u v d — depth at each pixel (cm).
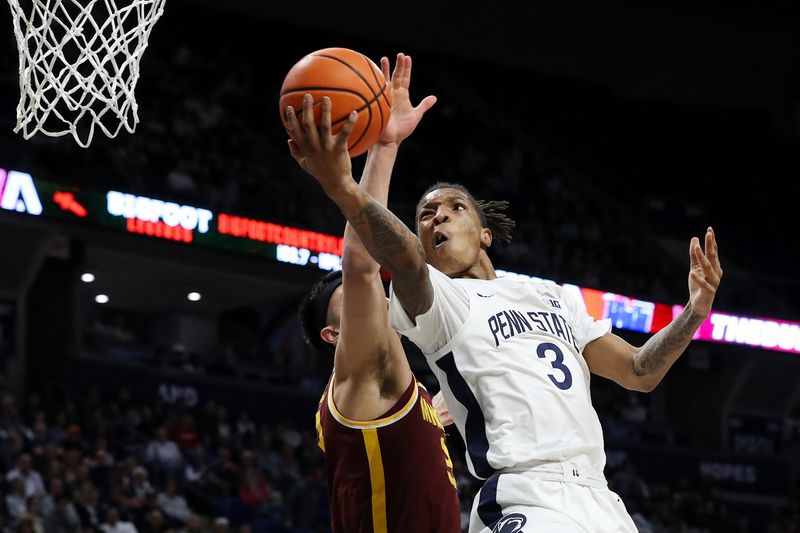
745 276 2462
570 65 2661
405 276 348
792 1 2600
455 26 2544
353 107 325
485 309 393
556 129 2736
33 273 1823
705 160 2775
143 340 2253
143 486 1448
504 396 379
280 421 1941
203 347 2239
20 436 1449
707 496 2136
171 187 1939
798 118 2762
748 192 2761
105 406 1666
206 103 2230
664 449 2223
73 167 1838
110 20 504
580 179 2681
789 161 2789
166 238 1781
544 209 2492
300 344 2258
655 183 2741
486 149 2575
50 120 1869
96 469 1452
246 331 2283
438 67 2661
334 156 306
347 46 2559
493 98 2706
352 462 359
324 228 1989
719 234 2702
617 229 2586
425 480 358
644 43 2630
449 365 387
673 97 2755
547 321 399
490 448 377
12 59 2022
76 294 1878
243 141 2253
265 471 1675
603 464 387
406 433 358
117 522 1324
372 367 358
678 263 2556
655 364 401
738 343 2253
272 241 1878
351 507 360
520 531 359
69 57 1156
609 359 412
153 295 2166
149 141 2028
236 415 1897
